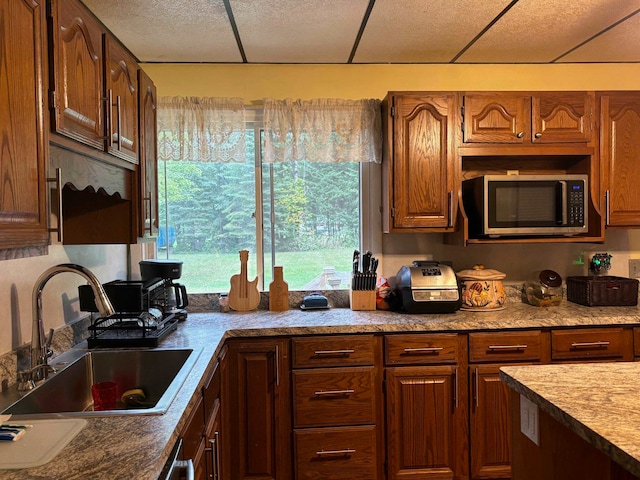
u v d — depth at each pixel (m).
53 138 1.11
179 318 2.28
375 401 2.17
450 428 2.18
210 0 1.89
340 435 2.13
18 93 0.96
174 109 2.49
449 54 2.54
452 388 2.18
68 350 1.74
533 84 2.74
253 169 2.67
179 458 1.10
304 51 2.46
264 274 2.70
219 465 1.83
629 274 2.78
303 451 2.12
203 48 2.40
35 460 0.89
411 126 2.40
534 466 1.22
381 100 2.64
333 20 2.09
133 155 1.73
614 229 2.51
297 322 2.22
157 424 1.07
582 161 2.53
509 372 1.34
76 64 1.23
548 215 2.36
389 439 2.16
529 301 2.59
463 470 2.19
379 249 2.69
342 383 2.14
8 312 1.45
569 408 1.05
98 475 0.84
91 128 1.33
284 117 2.54
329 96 2.66
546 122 2.42
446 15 2.05
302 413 2.13
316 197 2.71
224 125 2.52
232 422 2.12
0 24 0.89
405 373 2.16
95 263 2.15
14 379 1.41
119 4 1.92
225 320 2.30
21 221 0.97
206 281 2.67
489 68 2.71
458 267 2.73
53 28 1.11
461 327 2.17
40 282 1.40
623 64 2.74
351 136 2.57
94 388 1.47
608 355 2.23
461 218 2.40
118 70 1.56
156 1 1.90
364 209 2.68
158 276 2.26
